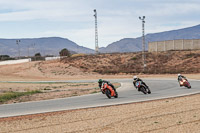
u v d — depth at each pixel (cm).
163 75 8394
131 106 2100
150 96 2753
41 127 1526
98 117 1733
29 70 10675
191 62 10512
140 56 12712
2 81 7569
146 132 1332
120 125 1490
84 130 1415
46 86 5516
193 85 4109
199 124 1443
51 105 2389
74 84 5841
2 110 2184
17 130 1473
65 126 1524
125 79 7344
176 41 13688
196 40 13338
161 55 12344
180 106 2012
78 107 2170
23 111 2077
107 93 2670
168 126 1429
